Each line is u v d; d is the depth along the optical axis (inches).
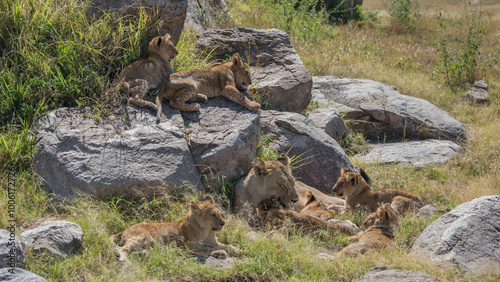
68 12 474.0
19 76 424.8
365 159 573.6
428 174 538.6
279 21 956.0
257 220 376.8
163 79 449.1
